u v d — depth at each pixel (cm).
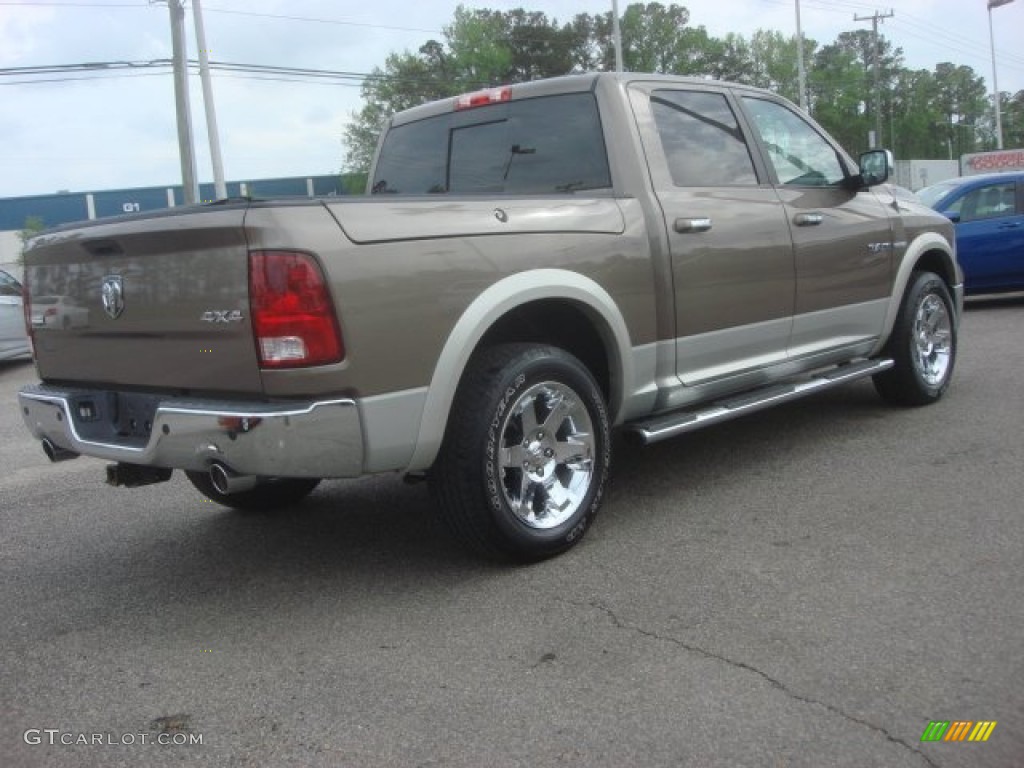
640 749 264
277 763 268
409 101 6353
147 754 277
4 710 308
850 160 609
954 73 10281
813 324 548
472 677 310
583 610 356
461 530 386
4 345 1226
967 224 1171
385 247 343
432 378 356
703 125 498
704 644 322
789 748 261
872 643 316
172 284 351
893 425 610
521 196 401
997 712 274
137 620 376
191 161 2469
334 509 512
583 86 468
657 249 445
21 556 464
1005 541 399
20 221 5603
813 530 427
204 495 506
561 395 406
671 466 550
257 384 333
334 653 335
